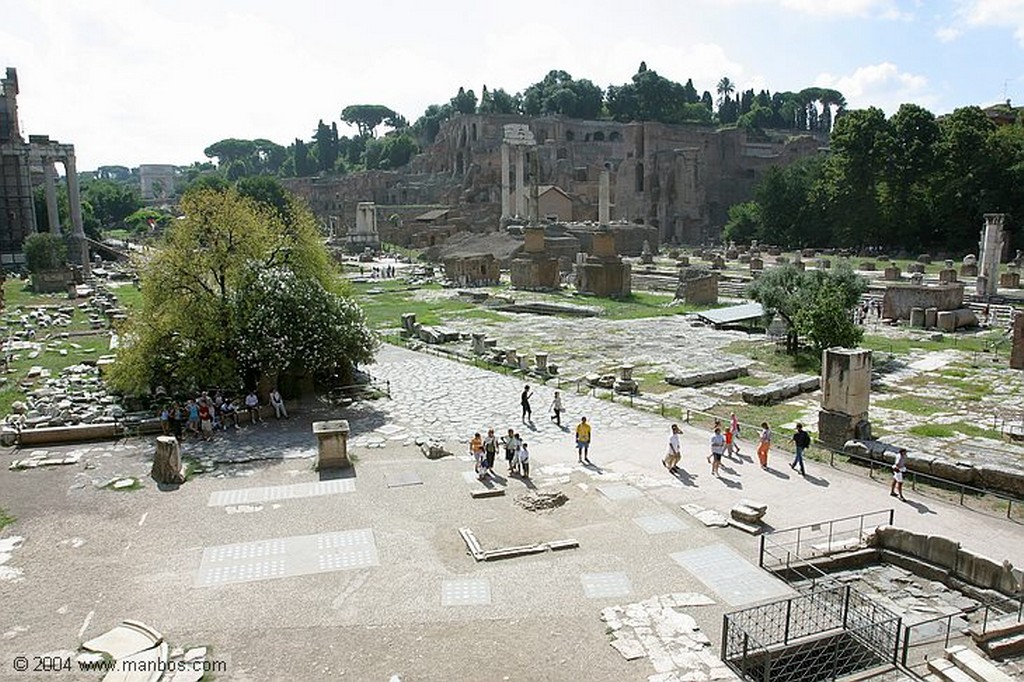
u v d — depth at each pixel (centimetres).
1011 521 2061
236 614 1573
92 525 2039
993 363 4194
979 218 9975
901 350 4591
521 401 3297
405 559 1822
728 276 8488
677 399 3475
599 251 7506
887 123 10938
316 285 3400
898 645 1466
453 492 2273
